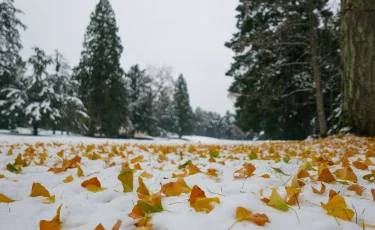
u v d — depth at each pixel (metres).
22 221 1.34
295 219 1.18
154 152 5.09
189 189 1.70
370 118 7.09
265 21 15.38
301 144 7.10
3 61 21.50
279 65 14.78
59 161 3.25
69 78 25.16
